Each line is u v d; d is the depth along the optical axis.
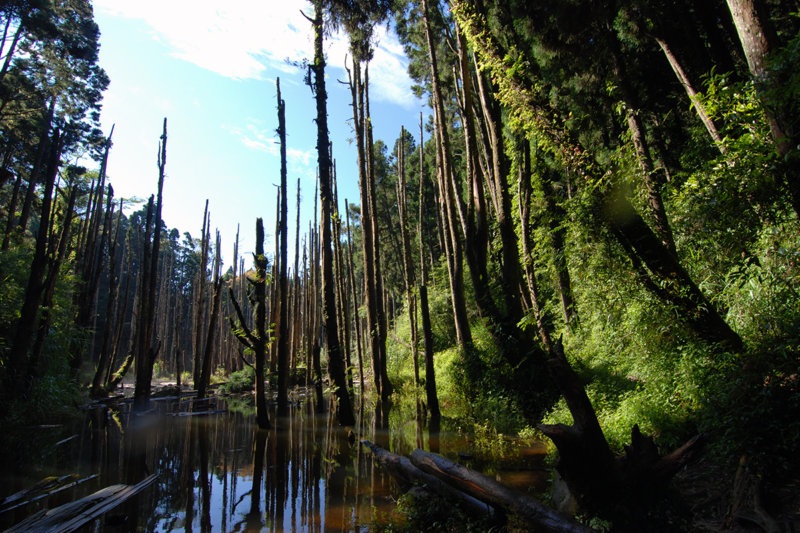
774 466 3.97
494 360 11.43
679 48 10.38
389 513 5.65
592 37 11.52
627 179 5.80
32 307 12.98
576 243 6.27
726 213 5.61
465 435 10.06
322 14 12.34
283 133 15.20
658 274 5.75
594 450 4.26
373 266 18.52
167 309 52.06
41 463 8.82
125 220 58.53
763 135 4.93
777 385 4.27
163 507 6.18
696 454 4.25
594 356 10.57
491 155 15.31
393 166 39.34
